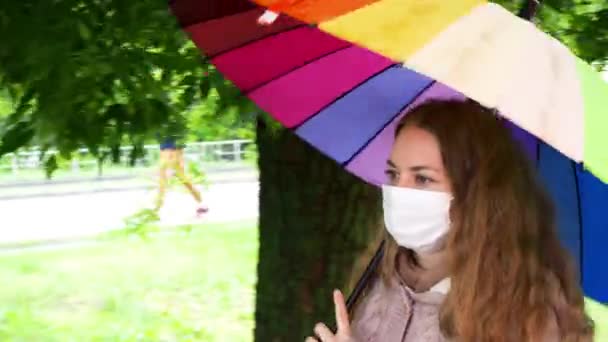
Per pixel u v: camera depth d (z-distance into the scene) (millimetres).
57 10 2793
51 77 2678
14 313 8461
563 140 1509
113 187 14672
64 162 3066
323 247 3184
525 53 1646
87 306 8945
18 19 2754
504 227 1878
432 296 1997
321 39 2299
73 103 2734
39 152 2996
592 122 1578
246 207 13992
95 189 14562
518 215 1887
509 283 1853
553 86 1608
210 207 13844
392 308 2064
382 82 2420
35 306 8891
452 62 1586
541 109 1544
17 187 14781
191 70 3055
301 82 2400
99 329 8188
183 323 8500
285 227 3240
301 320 3221
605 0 3660
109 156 3037
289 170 3211
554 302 1868
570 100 1600
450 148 1902
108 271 10375
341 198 3162
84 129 2752
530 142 2131
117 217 12711
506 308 1842
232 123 3646
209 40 2268
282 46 2309
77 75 2701
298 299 3221
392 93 2430
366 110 2463
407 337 2012
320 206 3182
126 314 8727
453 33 1647
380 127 2469
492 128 1920
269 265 3289
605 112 1630
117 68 2793
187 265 10766
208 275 10352
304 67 2373
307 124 2477
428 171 1925
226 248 11711
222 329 8391
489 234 1876
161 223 12398
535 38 1702
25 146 2793
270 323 3287
